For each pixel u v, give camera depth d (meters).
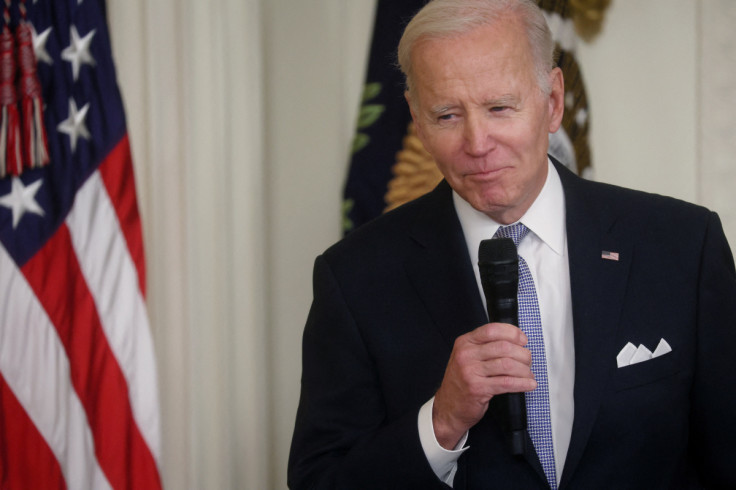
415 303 6.91
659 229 6.83
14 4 10.34
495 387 5.68
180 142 11.99
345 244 7.48
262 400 12.55
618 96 12.29
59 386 10.38
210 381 12.30
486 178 6.14
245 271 12.44
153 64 11.89
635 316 6.49
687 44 12.28
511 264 5.93
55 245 10.44
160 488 10.58
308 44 12.50
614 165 12.35
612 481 6.24
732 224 12.05
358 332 7.05
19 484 10.27
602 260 6.63
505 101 5.96
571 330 6.53
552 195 6.84
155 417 10.64
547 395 6.39
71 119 10.59
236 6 12.30
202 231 12.20
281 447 12.77
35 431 10.31
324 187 12.53
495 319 6.00
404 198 11.08
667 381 6.43
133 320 10.59
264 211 12.55
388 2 11.19
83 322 10.45
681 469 6.64
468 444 6.51
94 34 10.70
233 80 12.32
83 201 10.55
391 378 6.86
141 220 10.92
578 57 12.02
